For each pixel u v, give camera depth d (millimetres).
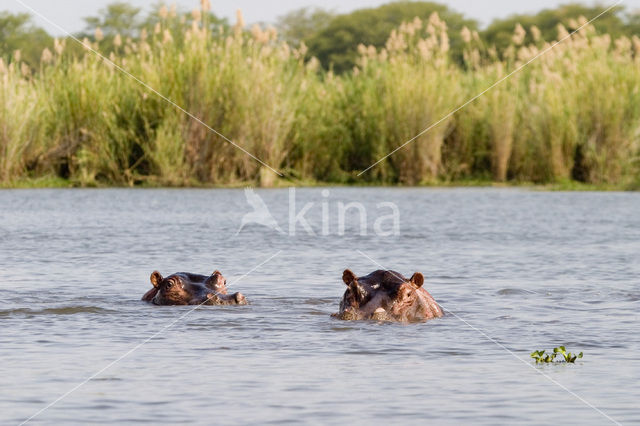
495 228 73688
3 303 38875
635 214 85188
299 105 122375
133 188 114938
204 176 117812
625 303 39562
